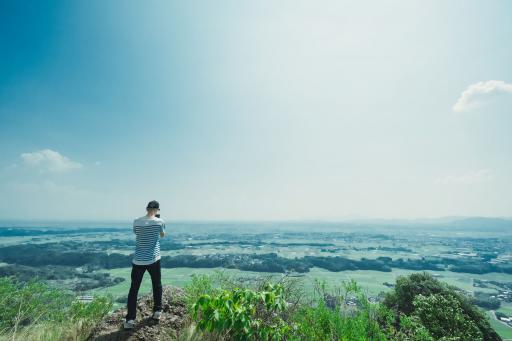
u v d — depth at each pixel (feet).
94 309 18.62
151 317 16.16
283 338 13.50
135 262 15.48
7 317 17.15
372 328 14.62
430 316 22.35
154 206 16.65
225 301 11.85
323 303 14.78
